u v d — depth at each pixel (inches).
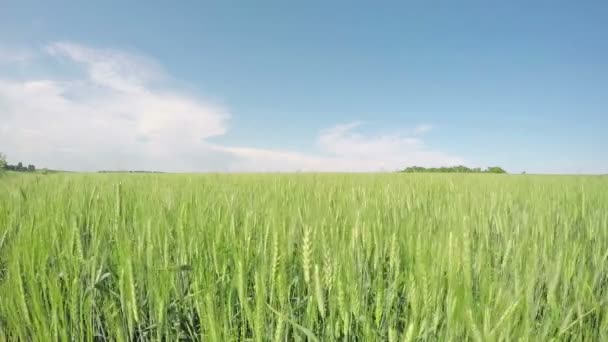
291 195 172.7
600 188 262.2
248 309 55.8
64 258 79.3
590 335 62.2
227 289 68.2
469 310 49.9
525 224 113.1
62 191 166.7
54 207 128.0
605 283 87.7
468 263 59.1
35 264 74.5
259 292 54.0
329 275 64.0
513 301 52.7
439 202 157.2
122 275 63.6
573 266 75.5
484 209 140.6
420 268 62.5
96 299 75.0
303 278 79.5
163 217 100.7
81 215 114.3
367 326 56.1
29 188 195.5
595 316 66.8
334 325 61.7
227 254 80.0
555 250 92.7
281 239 75.0
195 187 217.0
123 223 99.0
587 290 69.0
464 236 63.9
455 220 103.5
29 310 62.4
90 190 174.6
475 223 114.7
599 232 115.3
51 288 59.6
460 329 51.9
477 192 209.2
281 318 55.5
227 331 51.6
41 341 52.7
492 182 339.6
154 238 85.0
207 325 52.4
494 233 114.9
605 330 60.5
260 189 212.8
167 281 66.7
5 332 60.9
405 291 73.2
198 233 88.9
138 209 122.3
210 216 114.0
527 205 163.8
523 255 83.4
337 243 78.9
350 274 62.6
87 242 98.7
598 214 134.9
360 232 91.4
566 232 104.3
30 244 79.4
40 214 115.1
